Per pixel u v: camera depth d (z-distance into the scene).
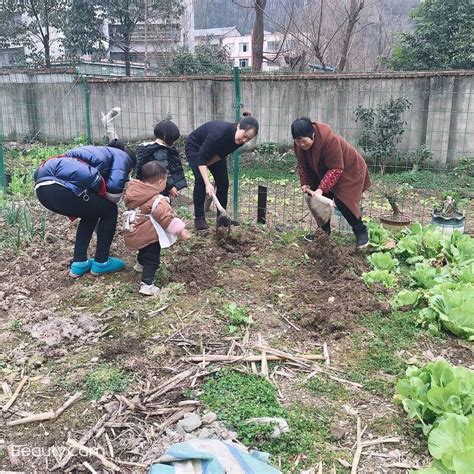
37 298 4.55
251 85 12.13
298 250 5.70
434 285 4.66
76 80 13.37
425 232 5.86
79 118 13.77
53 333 3.89
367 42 24.22
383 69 17.17
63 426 2.99
